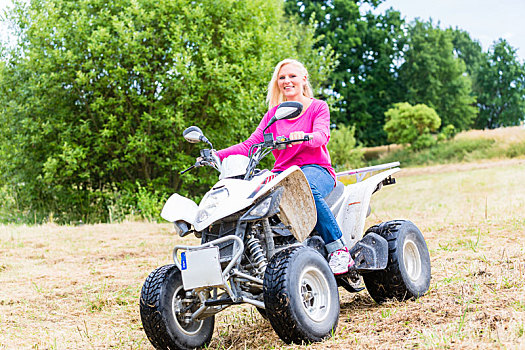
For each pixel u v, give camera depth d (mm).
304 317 3551
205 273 3537
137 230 11359
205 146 15961
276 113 3848
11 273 7520
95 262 8273
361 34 44406
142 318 3824
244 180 3832
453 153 33938
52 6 14852
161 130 15727
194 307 3936
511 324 3320
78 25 14859
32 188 15445
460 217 9945
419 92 47500
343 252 4164
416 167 32750
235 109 15445
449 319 3764
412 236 4848
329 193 4332
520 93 60812
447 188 18250
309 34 19156
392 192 19469
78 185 16047
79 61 14984
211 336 4121
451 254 6445
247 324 4633
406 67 47125
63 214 16094
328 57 18766
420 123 36719
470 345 3055
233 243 3719
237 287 3729
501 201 12305
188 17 15414
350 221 4590
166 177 15945
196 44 15539
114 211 14938
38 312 5605
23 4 15562
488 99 59938
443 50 48344
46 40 14977
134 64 15133
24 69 15250
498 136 33875
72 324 5172
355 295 5250
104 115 14836
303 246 3826
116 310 5602
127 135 15727
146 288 3838
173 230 11195
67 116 15297
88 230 11430
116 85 15125
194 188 17359
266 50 16766
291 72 4605
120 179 16578
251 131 16078
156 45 15406
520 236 7395
